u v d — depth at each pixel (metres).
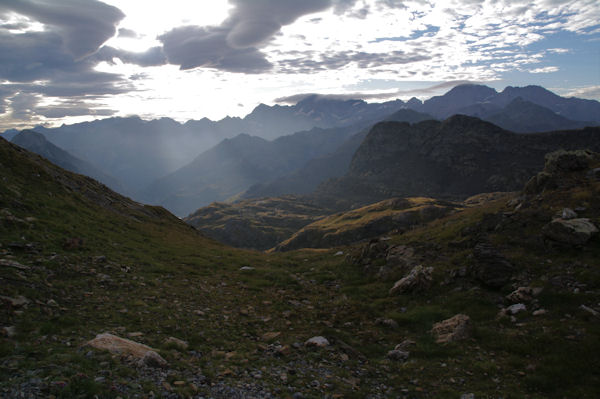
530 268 22.05
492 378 13.12
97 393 8.23
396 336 18.20
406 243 33.62
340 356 15.14
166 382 9.93
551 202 29.14
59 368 9.08
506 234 27.06
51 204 32.44
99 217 38.50
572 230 22.80
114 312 15.83
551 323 16.38
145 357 11.04
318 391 11.58
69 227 28.28
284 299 24.41
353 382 12.75
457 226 33.94
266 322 19.11
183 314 17.72
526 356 14.51
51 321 13.04
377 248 34.69
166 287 22.41
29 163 39.69
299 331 18.12
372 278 29.34
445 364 14.43
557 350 14.22
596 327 15.01
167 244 40.22
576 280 19.31
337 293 26.83
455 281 23.83
